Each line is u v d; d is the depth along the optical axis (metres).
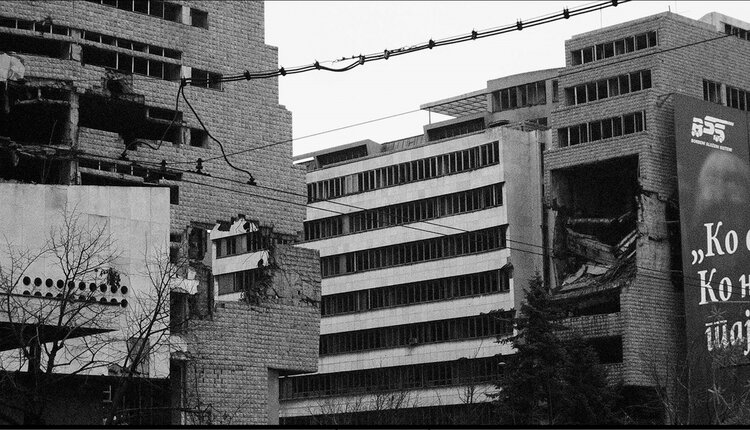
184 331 57.78
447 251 94.88
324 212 102.88
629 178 89.25
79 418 46.91
